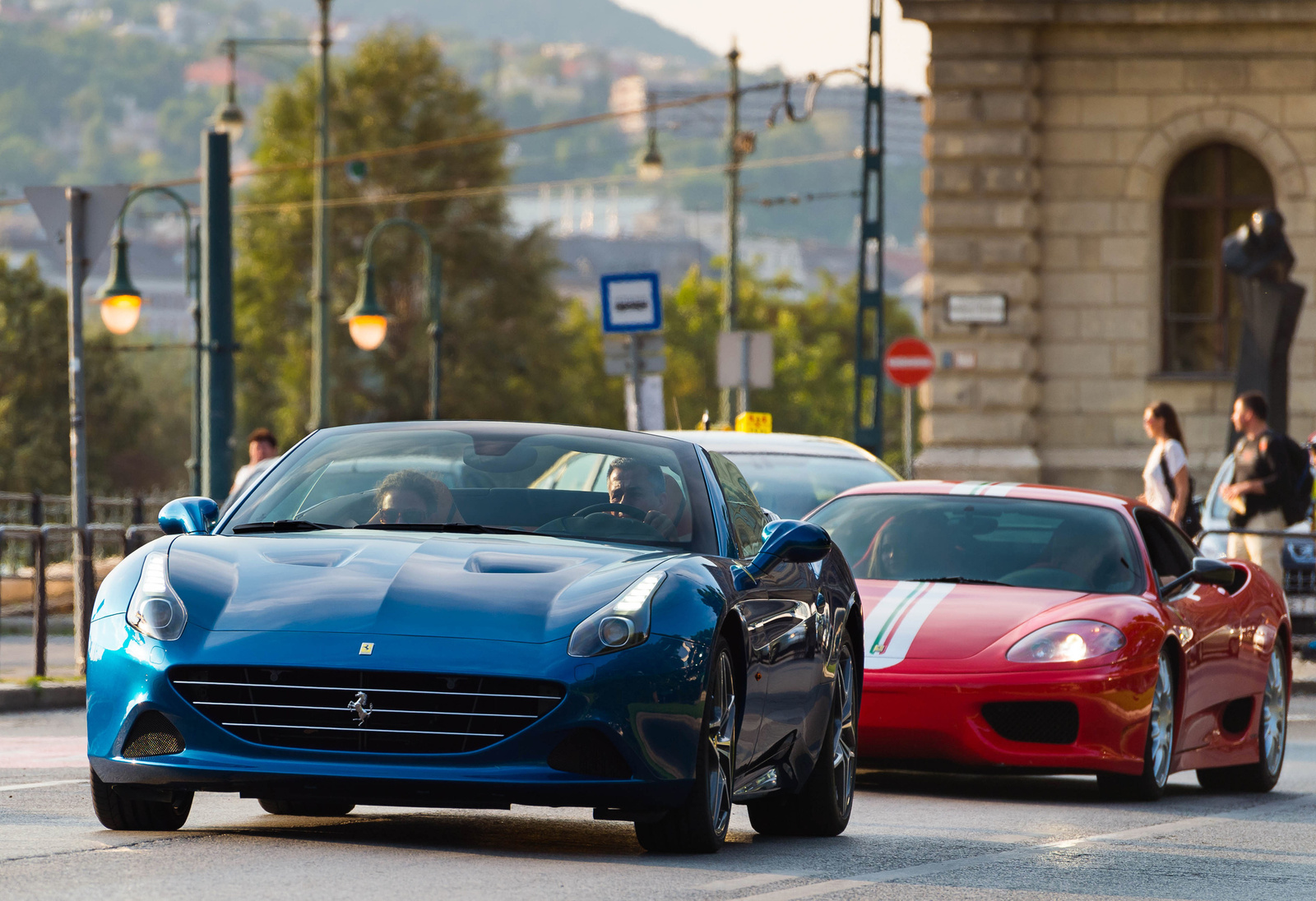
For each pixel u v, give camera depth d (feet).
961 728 79.92
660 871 53.42
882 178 276.00
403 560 55.21
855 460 125.18
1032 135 246.27
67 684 126.21
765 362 201.46
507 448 63.62
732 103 397.80
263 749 51.60
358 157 347.77
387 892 47.62
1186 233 249.96
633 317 172.76
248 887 47.83
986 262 245.65
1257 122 246.27
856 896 51.93
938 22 244.63
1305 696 142.72
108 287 195.93
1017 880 57.00
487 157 617.62
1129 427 247.91
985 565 88.94
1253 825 76.59
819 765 65.82
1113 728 80.64
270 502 61.93
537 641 52.06
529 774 51.21
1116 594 86.07
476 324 598.75
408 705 51.34
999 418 246.47
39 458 594.24
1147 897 54.80
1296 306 192.65
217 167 188.44
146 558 56.08
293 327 618.85
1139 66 246.88
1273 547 152.87
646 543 59.62
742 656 57.21
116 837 57.11
